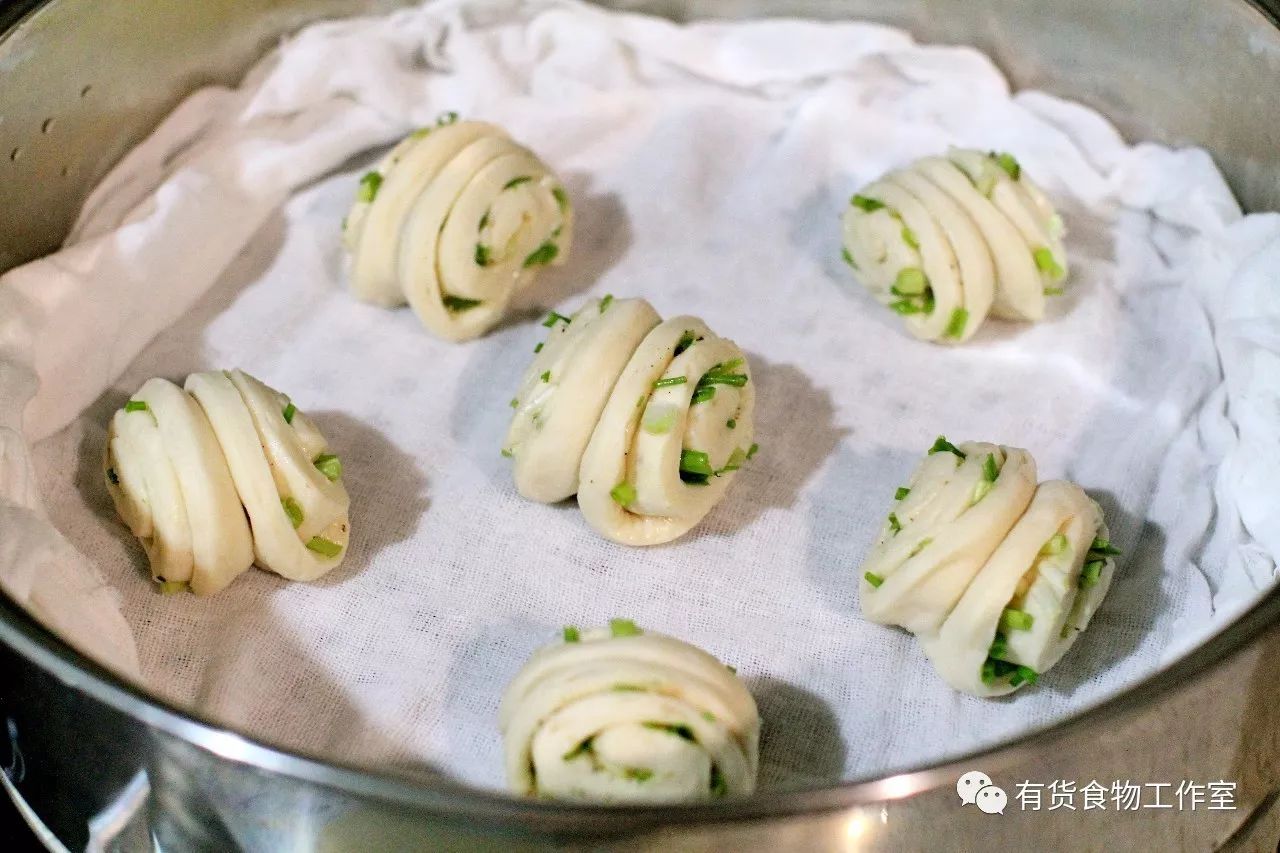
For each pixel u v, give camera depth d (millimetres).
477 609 399
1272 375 416
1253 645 328
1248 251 454
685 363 397
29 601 347
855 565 408
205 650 385
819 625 397
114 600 372
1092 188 481
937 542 375
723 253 480
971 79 501
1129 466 422
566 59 514
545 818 298
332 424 435
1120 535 410
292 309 460
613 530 401
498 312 452
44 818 365
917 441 434
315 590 399
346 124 495
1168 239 475
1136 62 479
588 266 477
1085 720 311
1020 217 443
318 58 494
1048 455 431
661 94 510
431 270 436
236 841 328
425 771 373
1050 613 367
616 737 341
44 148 444
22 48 423
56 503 403
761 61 516
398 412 438
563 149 500
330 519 395
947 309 440
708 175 499
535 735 347
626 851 302
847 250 463
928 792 303
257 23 495
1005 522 376
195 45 478
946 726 379
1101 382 445
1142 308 462
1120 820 335
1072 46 490
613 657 353
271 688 383
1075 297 461
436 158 445
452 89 505
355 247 451
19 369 406
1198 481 415
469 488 421
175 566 383
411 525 413
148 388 398
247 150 479
